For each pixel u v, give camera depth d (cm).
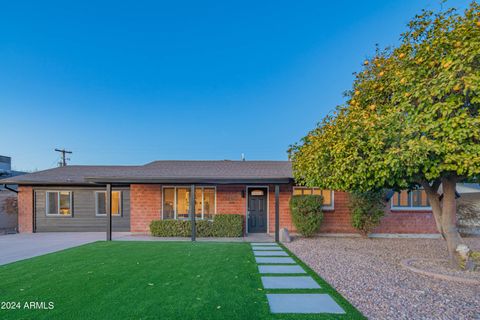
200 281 493
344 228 1113
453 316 349
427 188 637
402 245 896
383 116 507
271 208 1168
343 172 538
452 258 570
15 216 1347
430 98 453
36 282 488
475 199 1116
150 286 464
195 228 1075
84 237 1080
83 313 356
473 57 432
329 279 512
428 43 523
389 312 360
